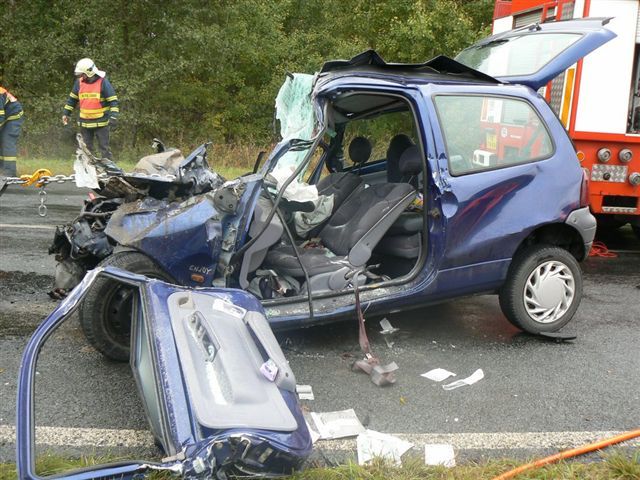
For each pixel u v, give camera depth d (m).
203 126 17.81
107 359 3.98
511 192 4.36
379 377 3.80
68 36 15.40
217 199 3.77
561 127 4.59
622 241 8.70
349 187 4.92
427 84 4.23
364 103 4.81
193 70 16.05
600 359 4.39
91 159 3.94
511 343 4.62
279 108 4.38
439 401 3.68
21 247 6.40
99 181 3.93
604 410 3.64
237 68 18.81
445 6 17.19
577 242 4.78
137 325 3.34
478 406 3.63
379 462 2.94
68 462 2.85
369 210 4.38
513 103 4.44
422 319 5.05
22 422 2.45
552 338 4.64
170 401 2.58
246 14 17.83
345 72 4.17
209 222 3.76
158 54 16.00
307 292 4.13
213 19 16.77
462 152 4.25
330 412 3.47
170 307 3.14
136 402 3.51
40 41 15.38
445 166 4.16
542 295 4.59
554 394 3.82
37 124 15.19
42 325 2.95
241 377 2.73
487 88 4.38
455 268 4.29
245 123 18.69
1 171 10.47
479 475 2.87
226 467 2.44
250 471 2.51
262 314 3.35
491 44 5.82
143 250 3.70
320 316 4.00
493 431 3.37
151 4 15.64
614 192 7.04
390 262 4.73
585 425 3.46
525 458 3.12
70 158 14.62
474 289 4.42
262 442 2.45
